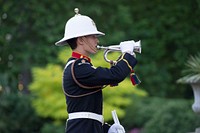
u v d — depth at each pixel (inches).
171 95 1834.4
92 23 588.1
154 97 1662.2
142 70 1770.4
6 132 1574.8
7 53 1723.7
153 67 1772.9
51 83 1429.6
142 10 1829.5
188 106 1355.8
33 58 1704.0
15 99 1616.6
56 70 1445.6
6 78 1723.7
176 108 1338.6
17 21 1689.2
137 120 1496.1
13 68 1715.1
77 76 563.5
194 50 1802.4
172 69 1825.8
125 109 1517.0
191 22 1803.6
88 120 568.4
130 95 1552.7
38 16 1681.8
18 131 1594.5
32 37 1732.3
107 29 1743.4
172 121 1327.5
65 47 1663.4
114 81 560.7
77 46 583.2
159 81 1786.4
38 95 1472.7
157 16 1820.9
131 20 1764.3
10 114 1601.9
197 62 1031.0
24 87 1752.0
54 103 1425.9
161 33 1811.0
